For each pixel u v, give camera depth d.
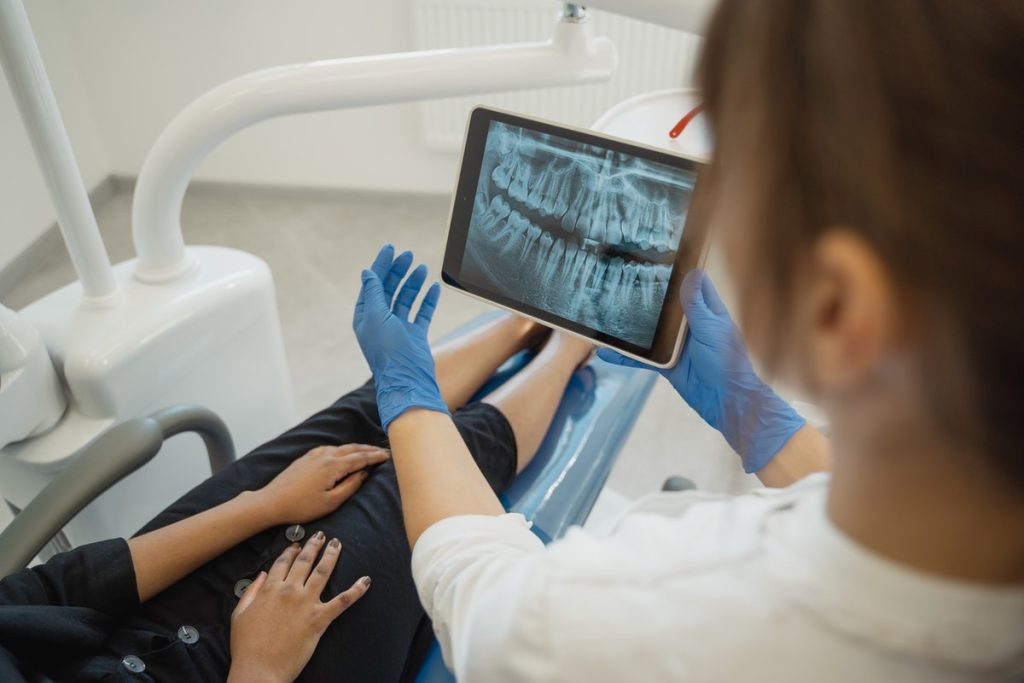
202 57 2.54
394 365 0.81
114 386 1.12
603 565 0.37
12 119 2.31
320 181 2.74
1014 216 0.23
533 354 1.31
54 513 0.90
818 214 0.26
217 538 0.95
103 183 2.74
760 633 0.32
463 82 1.04
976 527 0.28
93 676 0.80
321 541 0.97
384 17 2.42
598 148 0.84
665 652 0.33
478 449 1.03
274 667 0.85
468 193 0.91
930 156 0.24
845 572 0.31
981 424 0.25
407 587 0.99
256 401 1.42
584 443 1.18
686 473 1.81
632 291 0.85
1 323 1.01
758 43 0.27
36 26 2.37
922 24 0.24
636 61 2.33
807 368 0.29
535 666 0.36
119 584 0.88
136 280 1.23
